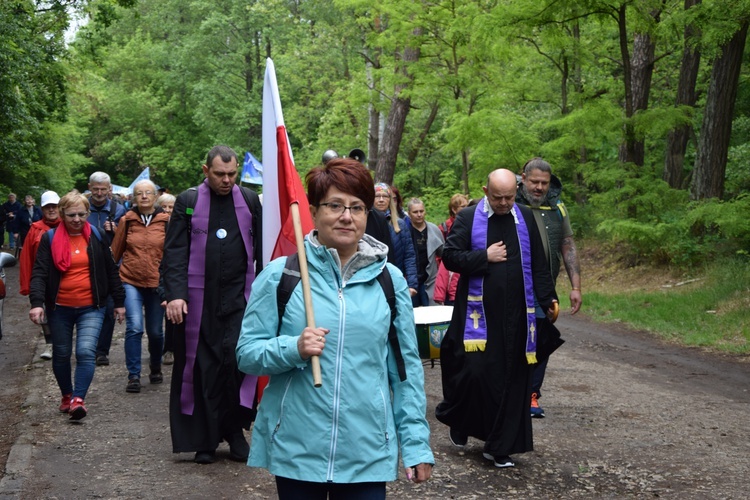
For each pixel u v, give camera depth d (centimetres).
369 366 302
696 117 1998
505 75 2200
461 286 573
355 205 305
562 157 2020
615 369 956
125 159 5931
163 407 731
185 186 5950
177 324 569
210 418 561
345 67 3431
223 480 530
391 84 2323
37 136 3094
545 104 2472
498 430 555
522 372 560
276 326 308
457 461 574
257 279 315
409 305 318
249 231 580
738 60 1611
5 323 1323
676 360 1023
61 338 690
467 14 2059
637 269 1698
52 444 611
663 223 1585
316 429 296
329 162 310
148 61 5897
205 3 4922
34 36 2317
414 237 864
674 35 1493
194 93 5075
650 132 1688
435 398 774
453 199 980
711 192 1641
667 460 585
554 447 615
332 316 300
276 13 3741
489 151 1975
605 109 1678
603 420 701
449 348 573
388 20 2384
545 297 564
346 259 311
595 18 1652
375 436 299
